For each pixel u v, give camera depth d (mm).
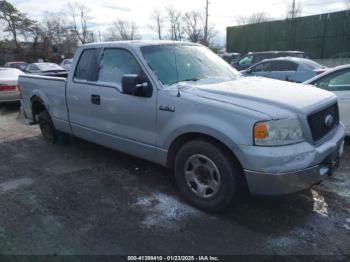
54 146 5898
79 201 3777
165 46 4215
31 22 46094
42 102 5688
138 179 4355
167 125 3545
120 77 4094
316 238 3002
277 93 3377
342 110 5344
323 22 25969
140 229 3188
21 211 3566
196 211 3492
